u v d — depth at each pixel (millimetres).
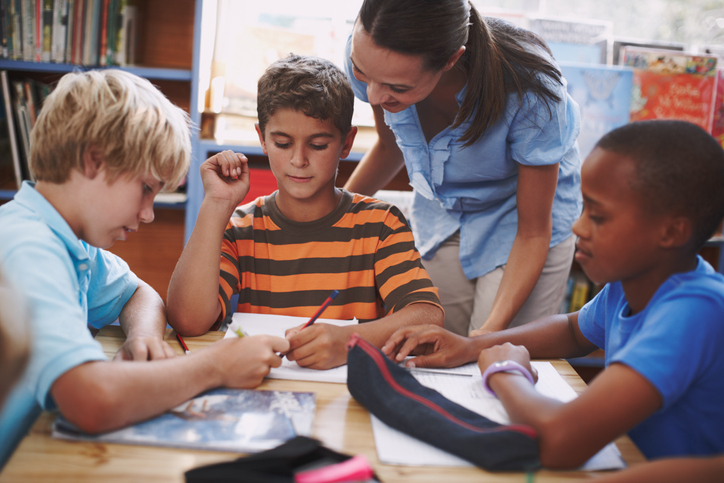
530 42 1142
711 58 2092
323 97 1017
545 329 939
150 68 1941
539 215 1189
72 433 630
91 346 662
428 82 975
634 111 2074
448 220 1409
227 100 2125
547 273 1365
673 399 627
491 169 1234
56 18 1860
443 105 1185
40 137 744
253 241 1136
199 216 990
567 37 2215
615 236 678
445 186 1321
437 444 637
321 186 1084
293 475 555
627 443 683
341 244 1134
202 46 2092
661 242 669
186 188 2037
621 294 823
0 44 1866
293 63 1075
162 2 2078
